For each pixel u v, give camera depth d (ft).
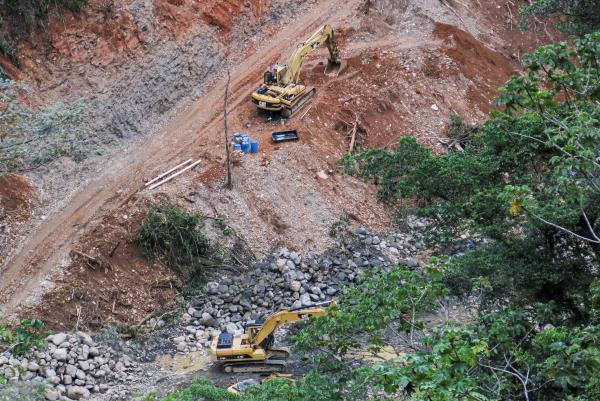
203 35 239.50
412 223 213.66
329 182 215.10
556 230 126.00
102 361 162.61
